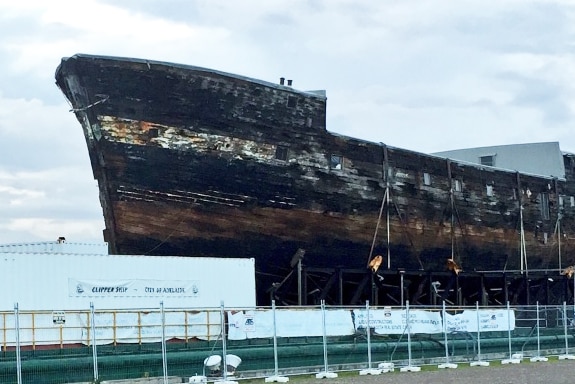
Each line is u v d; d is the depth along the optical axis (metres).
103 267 31.36
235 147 37.59
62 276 30.27
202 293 33.78
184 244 37.75
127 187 36.28
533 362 34.88
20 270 29.31
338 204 42.00
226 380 25.64
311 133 40.34
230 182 37.78
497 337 37.69
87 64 34.62
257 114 38.12
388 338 32.66
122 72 35.03
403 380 26.89
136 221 36.84
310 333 29.41
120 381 25.81
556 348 39.81
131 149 35.78
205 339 31.05
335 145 41.62
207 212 37.69
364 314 31.00
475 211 51.56
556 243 59.53
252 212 38.81
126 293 31.78
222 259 34.56
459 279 51.59
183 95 36.09
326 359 28.27
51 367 25.83
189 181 36.94
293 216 40.19
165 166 36.34
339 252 42.88
